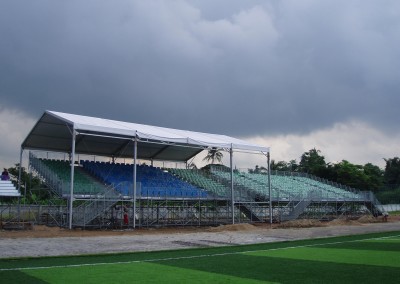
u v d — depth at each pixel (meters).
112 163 36.97
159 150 38.91
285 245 18.62
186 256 14.58
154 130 32.50
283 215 38.44
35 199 34.56
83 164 35.00
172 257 14.28
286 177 53.09
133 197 29.09
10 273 10.89
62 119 27.28
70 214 26.02
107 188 30.03
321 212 45.03
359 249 16.91
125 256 14.49
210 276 10.59
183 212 35.78
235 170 47.91
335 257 14.37
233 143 33.91
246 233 26.05
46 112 28.39
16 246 17.38
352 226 33.47
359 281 9.83
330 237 22.84
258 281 9.91
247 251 16.27
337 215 46.19
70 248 16.89
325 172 71.25
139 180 34.47
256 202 36.50
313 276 10.56
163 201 33.03
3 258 13.58
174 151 39.84
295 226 32.75
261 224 35.31
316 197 42.28
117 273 10.98
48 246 17.53
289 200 39.84
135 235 23.98
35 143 33.47
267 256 14.69
